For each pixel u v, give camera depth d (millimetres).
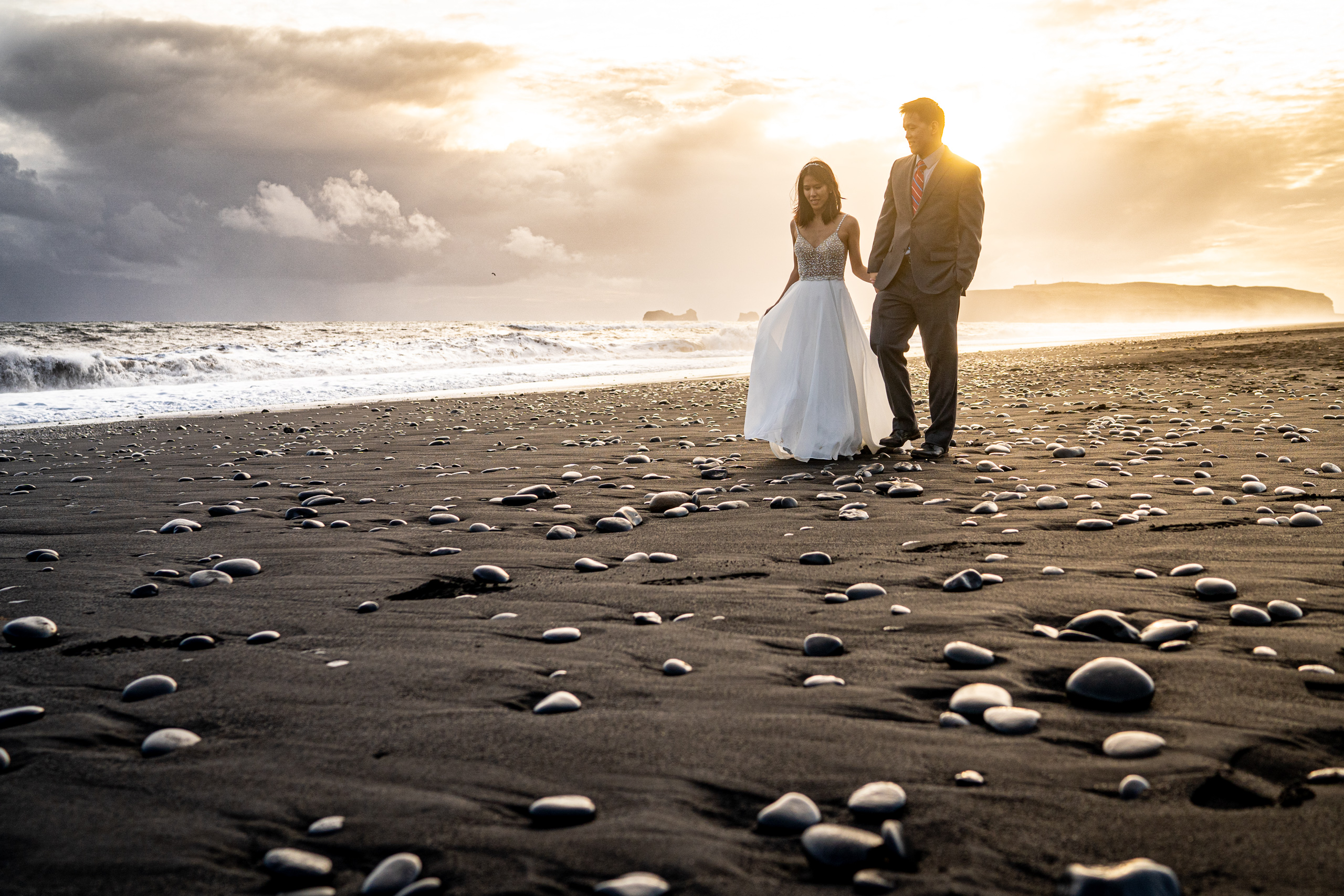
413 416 9266
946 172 4828
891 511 3426
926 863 1058
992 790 1232
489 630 2125
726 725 1498
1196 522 2994
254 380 16578
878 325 5215
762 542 2979
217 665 1921
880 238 5203
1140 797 1191
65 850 1169
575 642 2010
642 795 1265
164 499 4391
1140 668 1685
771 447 5648
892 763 1330
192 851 1161
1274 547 2602
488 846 1142
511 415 9180
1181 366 13695
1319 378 10000
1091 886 943
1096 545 2736
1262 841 1069
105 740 1546
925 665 1767
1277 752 1309
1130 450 4961
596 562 2734
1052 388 10484
